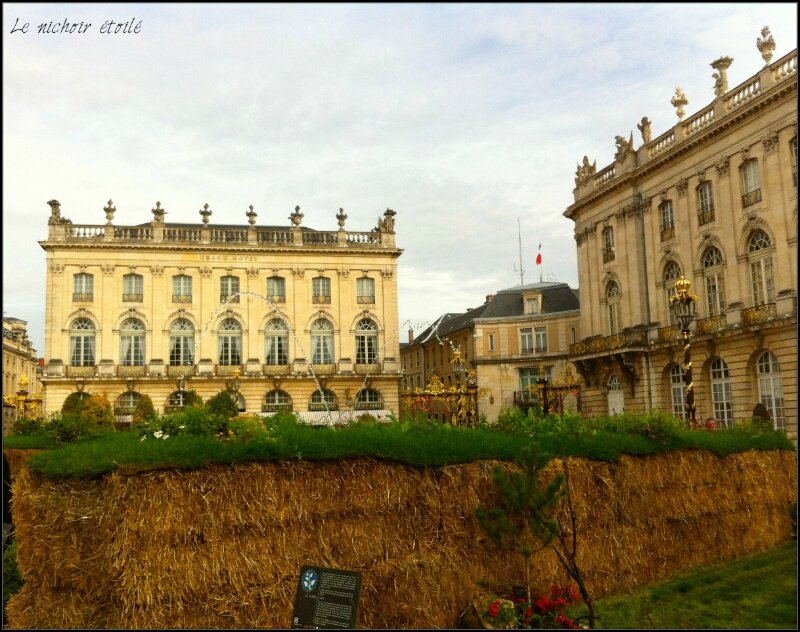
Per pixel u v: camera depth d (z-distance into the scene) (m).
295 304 50.53
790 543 11.40
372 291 52.47
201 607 7.11
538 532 7.93
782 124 26.92
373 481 8.09
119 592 6.98
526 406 43.97
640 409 34.50
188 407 9.12
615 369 36.38
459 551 8.29
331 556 7.69
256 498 7.56
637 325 35.62
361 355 51.62
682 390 32.53
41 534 7.42
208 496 7.37
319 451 7.96
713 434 11.80
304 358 49.88
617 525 9.48
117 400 46.66
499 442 9.13
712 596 8.82
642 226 36.16
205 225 49.53
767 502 11.50
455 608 8.02
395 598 7.77
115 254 47.72
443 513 8.34
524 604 7.87
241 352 49.28
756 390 28.23
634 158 36.53
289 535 7.62
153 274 48.28
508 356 53.62
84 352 47.03
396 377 51.06
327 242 52.56
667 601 8.71
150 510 7.14
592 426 10.97
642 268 35.91
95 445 8.05
